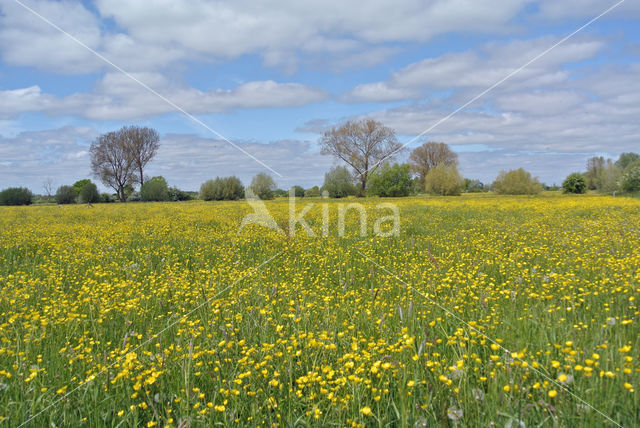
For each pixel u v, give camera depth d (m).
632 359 2.65
